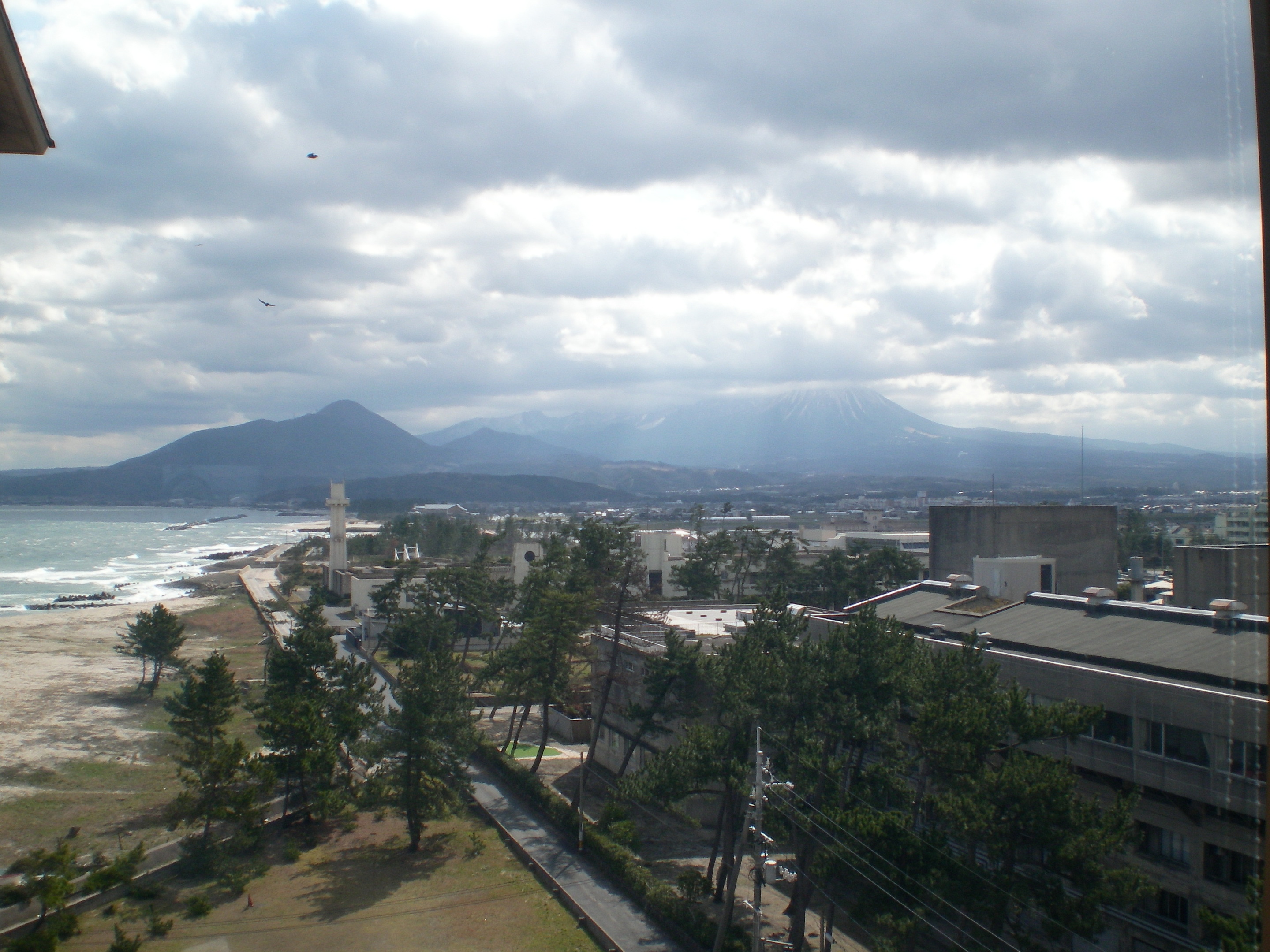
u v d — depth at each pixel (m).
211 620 141.00
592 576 68.19
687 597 117.88
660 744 53.69
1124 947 29.69
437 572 98.31
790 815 33.00
